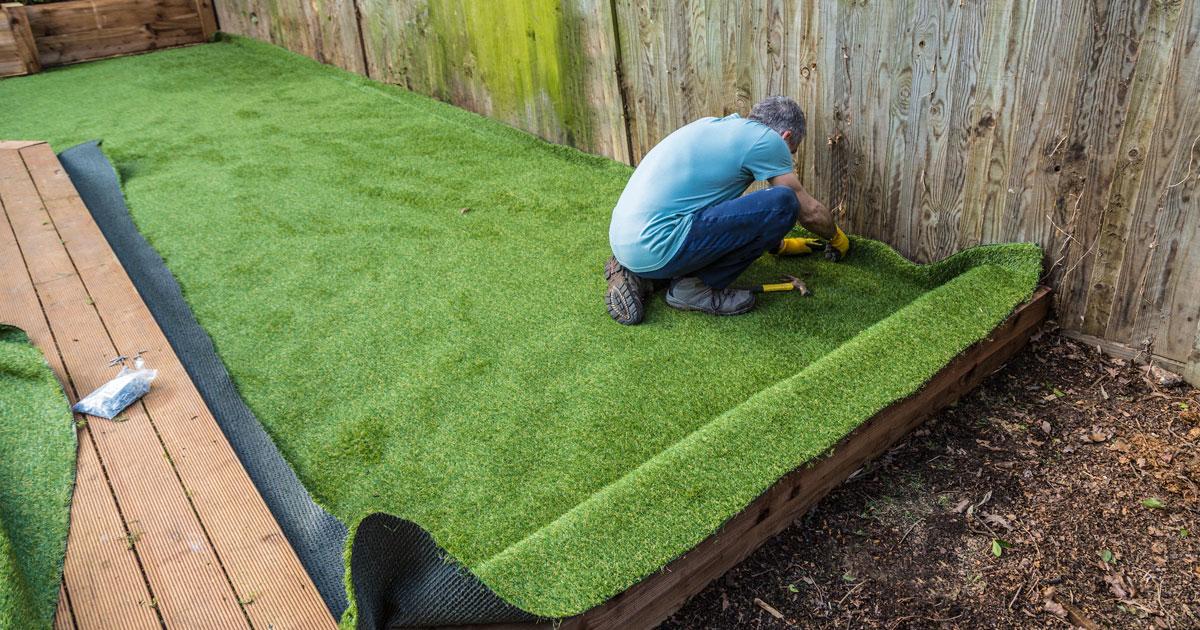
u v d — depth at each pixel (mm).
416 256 3664
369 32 6164
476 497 2254
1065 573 2025
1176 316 2547
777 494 2080
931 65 2840
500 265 3541
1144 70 2352
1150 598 1946
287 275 3549
